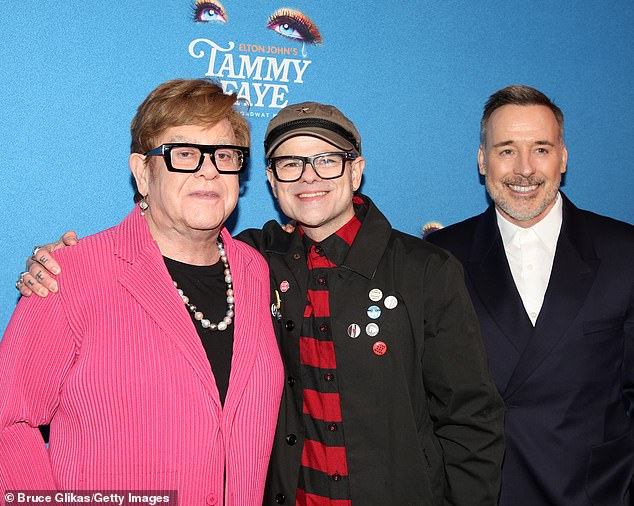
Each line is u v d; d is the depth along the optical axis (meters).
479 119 2.14
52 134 1.75
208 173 1.21
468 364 1.36
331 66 1.98
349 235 1.43
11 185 1.73
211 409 1.18
